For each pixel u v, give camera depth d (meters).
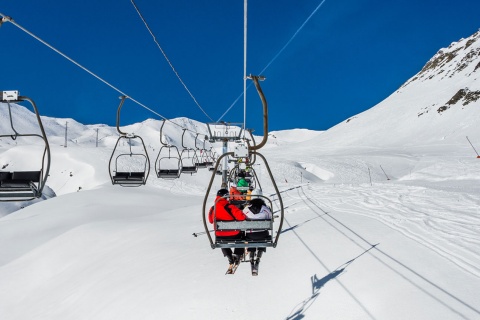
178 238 13.97
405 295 7.14
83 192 40.81
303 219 14.51
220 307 7.97
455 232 10.51
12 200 5.74
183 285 9.21
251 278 9.04
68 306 11.02
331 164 73.62
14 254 22.02
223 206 6.86
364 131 173.25
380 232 11.26
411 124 156.62
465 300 6.69
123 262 12.73
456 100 151.50
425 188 20.72
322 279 8.44
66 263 15.96
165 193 45.09
